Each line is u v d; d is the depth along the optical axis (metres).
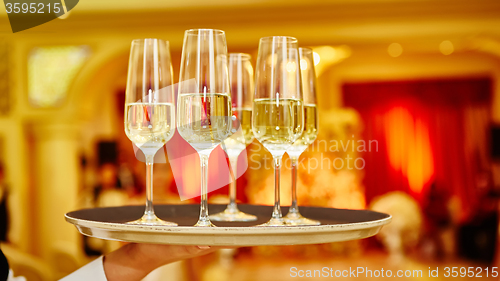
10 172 6.22
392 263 6.16
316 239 0.64
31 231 6.35
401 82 9.16
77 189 6.41
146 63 0.83
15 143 6.23
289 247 6.88
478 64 8.87
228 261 6.08
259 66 0.84
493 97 8.93
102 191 6.39
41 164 6.31
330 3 5.82
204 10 5.94
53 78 6.25
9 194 6.19
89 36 6.15
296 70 0.84
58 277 5.25
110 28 6.13
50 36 6.14
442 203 7.07
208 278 4.92
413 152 9.25
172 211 0.99
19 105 6.23
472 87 9.07
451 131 9.19
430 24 5.89
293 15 5.96
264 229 0.61
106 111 8.18
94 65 6.16
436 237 6.91
